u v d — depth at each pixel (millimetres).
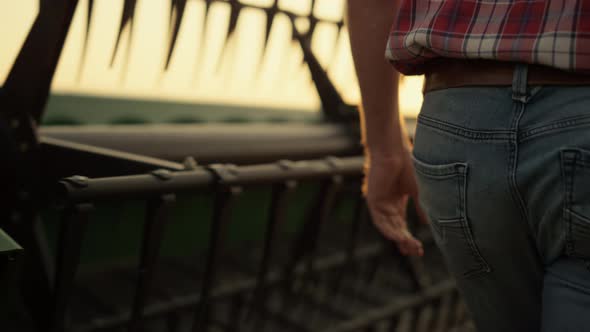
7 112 1175
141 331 1498
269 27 1614
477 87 686
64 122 1582
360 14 903
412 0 771
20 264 751
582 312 655
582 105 611
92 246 1728
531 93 642
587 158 598
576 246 642
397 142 1052
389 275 2258
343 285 2070
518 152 651
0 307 767
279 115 2121
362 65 940
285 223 2217
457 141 702
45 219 1586
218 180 1154
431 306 2322
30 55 1154
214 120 1915
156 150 1418
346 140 1821
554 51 605
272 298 1874
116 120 1694
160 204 1073
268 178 1266
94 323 1394
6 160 1162
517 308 803
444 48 696
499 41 647
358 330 1867
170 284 1741
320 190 1511
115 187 987
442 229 774
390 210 1112
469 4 693
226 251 2023
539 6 633
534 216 669
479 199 695
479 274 788
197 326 1340
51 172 1179
